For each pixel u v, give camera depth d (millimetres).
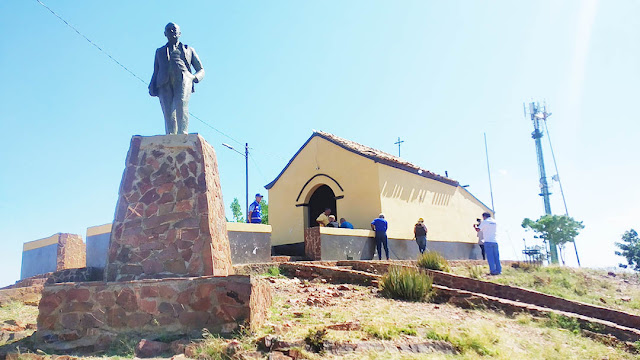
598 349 7879
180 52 8812
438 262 12789
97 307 6730
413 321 7410
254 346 5703
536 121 37781
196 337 6094
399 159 20719
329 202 19953
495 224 14453
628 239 30938
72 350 6262
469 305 9617
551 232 27734
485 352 6660
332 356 5605
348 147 17656
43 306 6891
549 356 7191
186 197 7711
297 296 8922
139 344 5930
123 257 7512
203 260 7273
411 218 18156
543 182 36531
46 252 13773
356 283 10773
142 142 8188
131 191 7879
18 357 5828
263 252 12148
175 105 8508
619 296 12945
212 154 8648
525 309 9438
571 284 13461
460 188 22766
